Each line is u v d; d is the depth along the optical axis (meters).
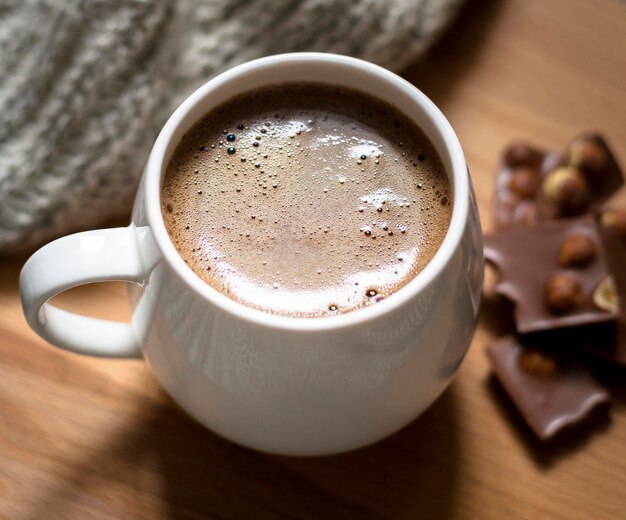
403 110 0.34
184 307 0.30
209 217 0.33
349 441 0.33
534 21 0.45
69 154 0.40
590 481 0.36
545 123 0.43
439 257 0.30
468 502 0.35
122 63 0.40
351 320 0.29
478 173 0.42
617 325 0.38
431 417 0.37
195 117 0.34
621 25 0.45
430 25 0.43
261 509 0.35
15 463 0.35
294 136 0.35
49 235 0.40
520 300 0.38
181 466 0.36
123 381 0.37
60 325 0.34
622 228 0.39
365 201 0.34
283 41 0.43
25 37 0.40
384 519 0.35
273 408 0.32
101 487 0.35
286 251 0.33
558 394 0.37
